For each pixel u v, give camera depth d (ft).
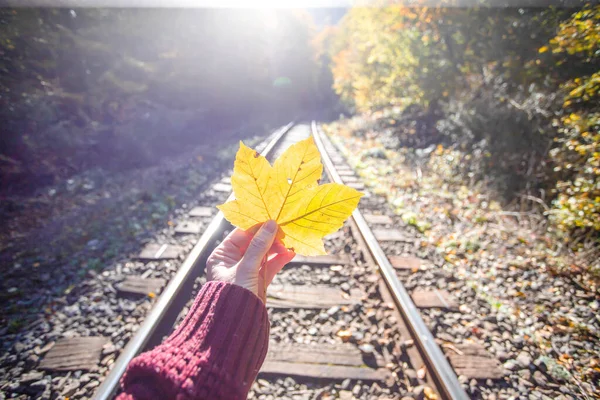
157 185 19.26
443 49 29.40
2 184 17.92
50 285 10.02
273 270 3.41
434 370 6.68
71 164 21.90
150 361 2.21
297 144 2.36
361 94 57.82
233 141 37.42
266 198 2.50
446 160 22.88
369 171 23.50
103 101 27.89
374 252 10.91
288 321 8.22
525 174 16.94
